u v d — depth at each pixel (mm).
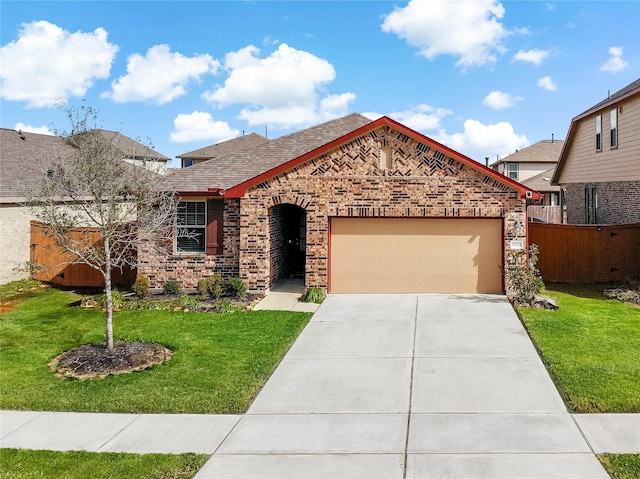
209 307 13570
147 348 10141
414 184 14766
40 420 7301
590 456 5859
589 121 23234
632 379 7961
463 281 14969
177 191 14898
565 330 10805
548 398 7570
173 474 5758
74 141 9945
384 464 5848
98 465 5977
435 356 9625
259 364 9266
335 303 14109
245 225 15211
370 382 8469
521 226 14484
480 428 6680
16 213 17859
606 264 16656
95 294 15836
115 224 10281
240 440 6566
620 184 20453
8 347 10555
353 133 14719
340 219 15188
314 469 5785
